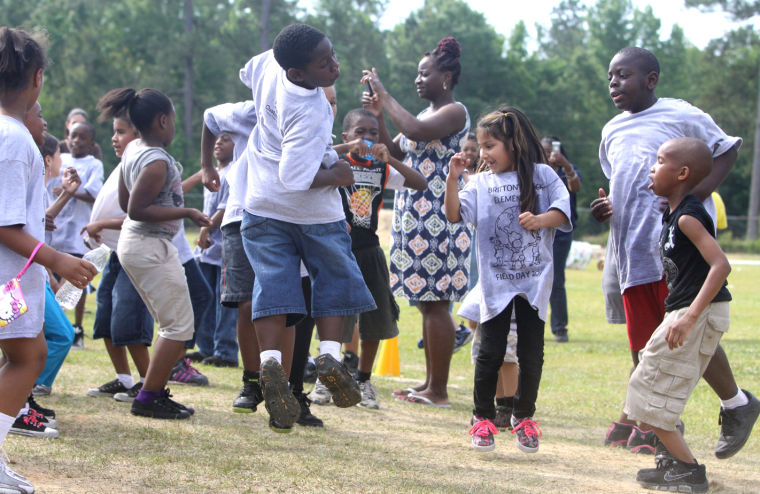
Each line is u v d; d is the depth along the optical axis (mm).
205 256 7852
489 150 4660
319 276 4258
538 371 4570
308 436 4824
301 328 5105
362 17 58250
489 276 4570
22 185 3242
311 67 4066
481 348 4590
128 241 5004
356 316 6477
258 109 4395
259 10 53281
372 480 3893
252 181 4301
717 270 3934
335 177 4219
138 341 5523
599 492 3998
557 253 10398
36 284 3346
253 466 3973
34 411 4359
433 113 6562
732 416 4562
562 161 8555
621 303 5379
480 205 4637
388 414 5898
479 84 60375
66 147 9500
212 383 6641
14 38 3328
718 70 52906
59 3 53000
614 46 69625
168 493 3443
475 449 4613
